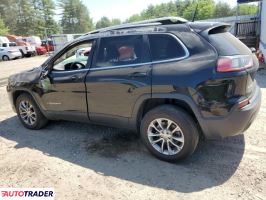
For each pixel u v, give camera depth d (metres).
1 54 26.31
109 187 3.19
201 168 3.48
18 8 75.25
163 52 3.48
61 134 4.81
